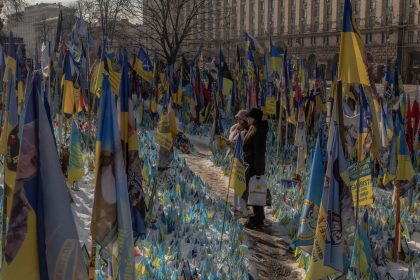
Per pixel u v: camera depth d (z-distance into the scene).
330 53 75.50
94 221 3.84
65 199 3.17
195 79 18.78
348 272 5.68
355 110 10.19
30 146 3.10
